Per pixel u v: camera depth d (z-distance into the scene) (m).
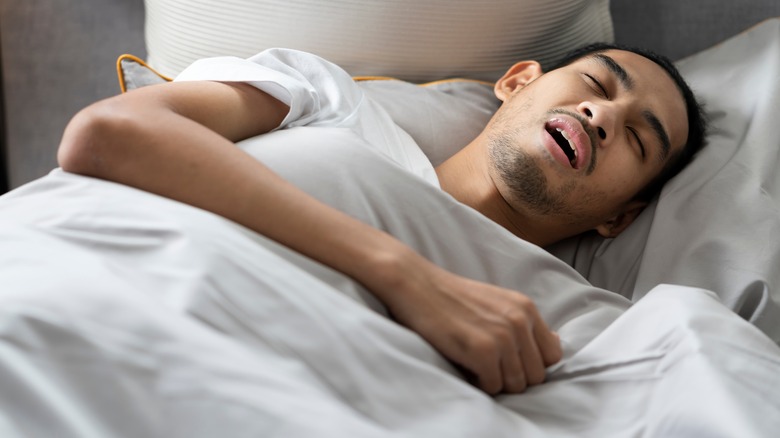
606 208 1.14
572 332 0.81
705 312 0.72
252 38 1.26
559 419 0.69
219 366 0.57
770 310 0.98
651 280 1.05
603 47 1.30
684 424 0.63
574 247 1.21
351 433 0.55
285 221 0.75
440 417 0.62
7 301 0.58
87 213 0.71
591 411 0.69
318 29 1.25
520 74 1.30
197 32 1.26
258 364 0.58
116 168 0.77
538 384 0.73
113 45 1.43
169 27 1.28
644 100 1.13
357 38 1.27
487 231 0.87
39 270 0.63
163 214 0.70
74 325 0.58
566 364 0.73
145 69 1.15
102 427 0.55
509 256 0.87
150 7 1.31
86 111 0.80
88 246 0.68
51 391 0.55
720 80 1.32
